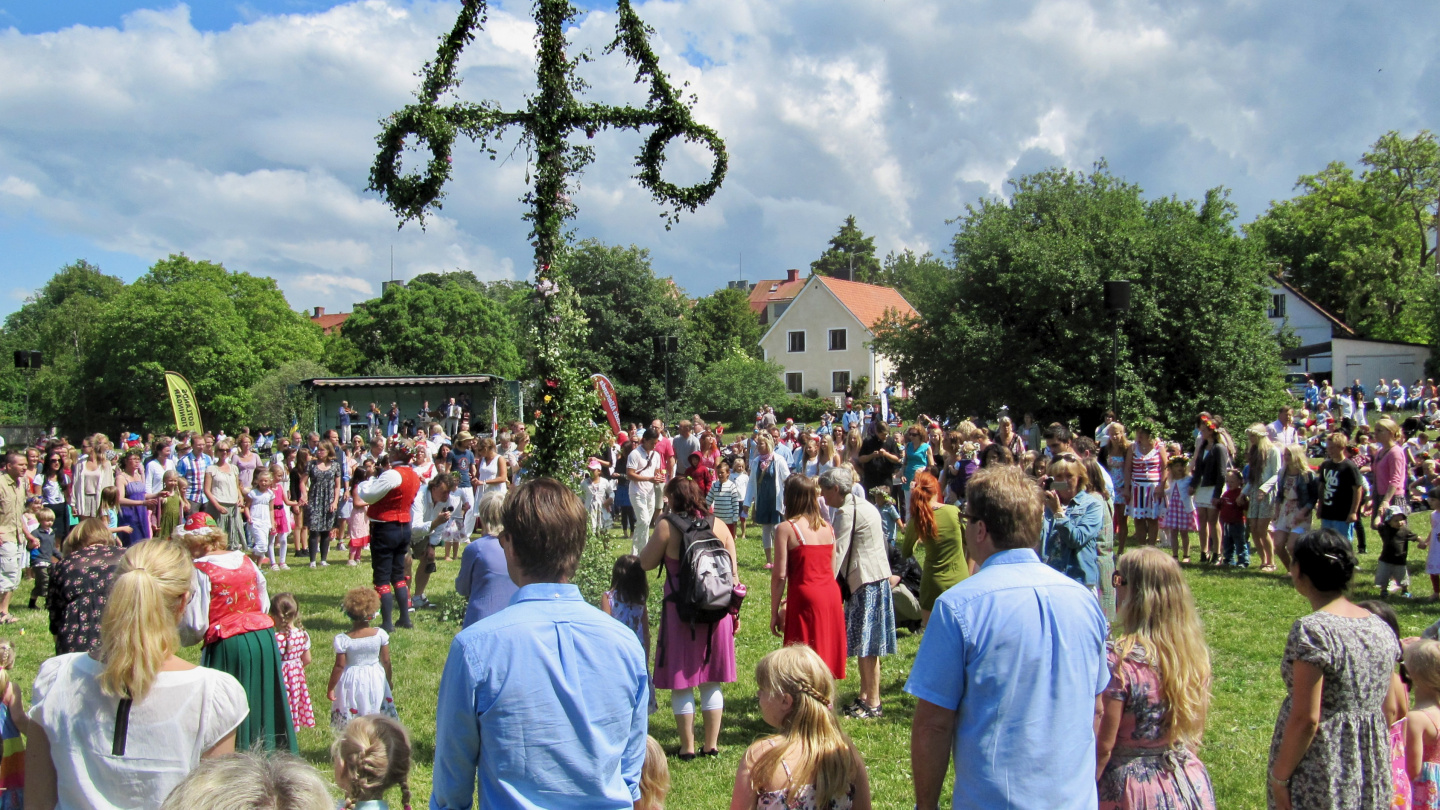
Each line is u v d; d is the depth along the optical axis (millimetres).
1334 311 58406
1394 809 3557
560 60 8734
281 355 58438
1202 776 3076
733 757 5746
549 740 2213
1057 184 32562
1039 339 28219
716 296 68625
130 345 52375
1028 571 2672
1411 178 54719
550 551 2389
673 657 5621
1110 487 6688
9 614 9953
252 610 4734
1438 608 9164
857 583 6469
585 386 9273
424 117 8273
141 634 2793
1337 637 3191
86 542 4762
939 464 14758
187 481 14148
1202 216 30906
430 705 6855
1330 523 9680
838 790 3066
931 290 31062
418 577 10305
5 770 3975
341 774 3555
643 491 12508
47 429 50719
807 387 57344
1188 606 3131
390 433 30547
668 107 8773
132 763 2768
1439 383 45250
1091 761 2578
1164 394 26938
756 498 12500
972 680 2531
